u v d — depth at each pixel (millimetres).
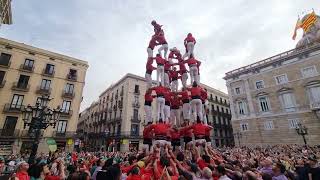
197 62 9352
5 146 25406
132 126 37344
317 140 25422
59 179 5543
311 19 32625
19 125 27109
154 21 9125
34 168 5281
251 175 4410
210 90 50406
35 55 31016
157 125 6922
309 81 27344
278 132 29344
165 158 5363
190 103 8602
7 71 28297
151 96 8320
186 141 8188
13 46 29406
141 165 5527
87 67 35625
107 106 47312
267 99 31672
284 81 30109
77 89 33469
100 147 42469
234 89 36500
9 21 25984
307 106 27125
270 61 31734
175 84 9906
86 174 3189
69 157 15641
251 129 32562
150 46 8859
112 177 3297
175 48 10180
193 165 5180
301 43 33906
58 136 29312
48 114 12180
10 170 11070
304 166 6645
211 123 46062
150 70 8539
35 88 29750
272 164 5969
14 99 28000
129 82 39719
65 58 33594
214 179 4676
